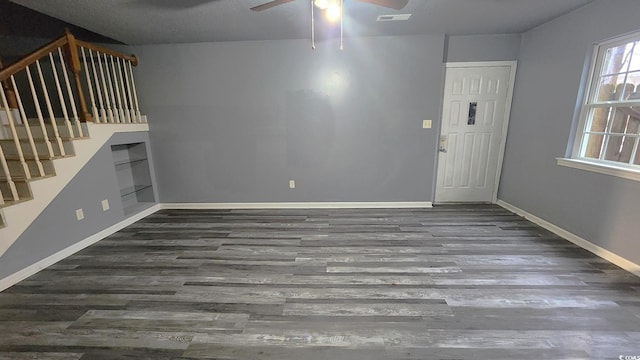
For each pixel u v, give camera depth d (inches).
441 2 98.6
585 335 65.8
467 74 147.2
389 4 76.8
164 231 130.7
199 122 152.6
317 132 151.5
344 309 76.1
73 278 92.5
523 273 91.7
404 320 71.8
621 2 92.6
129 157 155.4
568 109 114.3
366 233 125.2
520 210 143.9
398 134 150.3
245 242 118.2
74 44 108.2
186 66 145.9
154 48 144.4
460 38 142.7
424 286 85.8
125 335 68.0
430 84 143.3
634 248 89.4
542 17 116.2
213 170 158.9
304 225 135.5
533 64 132.4
